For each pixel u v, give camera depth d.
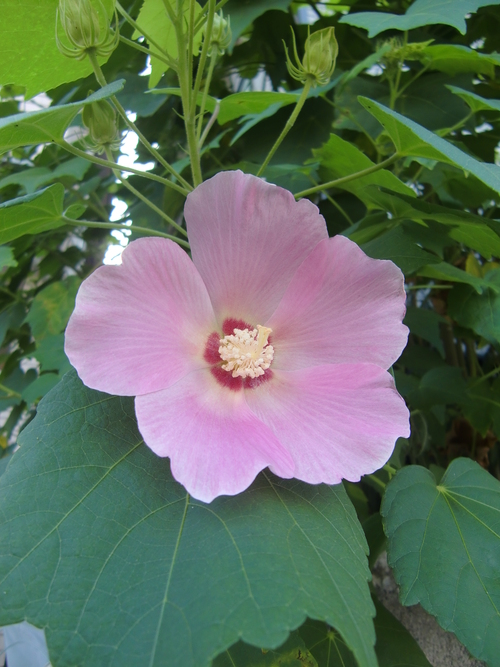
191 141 0.18
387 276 0.15
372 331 0.15
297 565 0.11
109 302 0.12
